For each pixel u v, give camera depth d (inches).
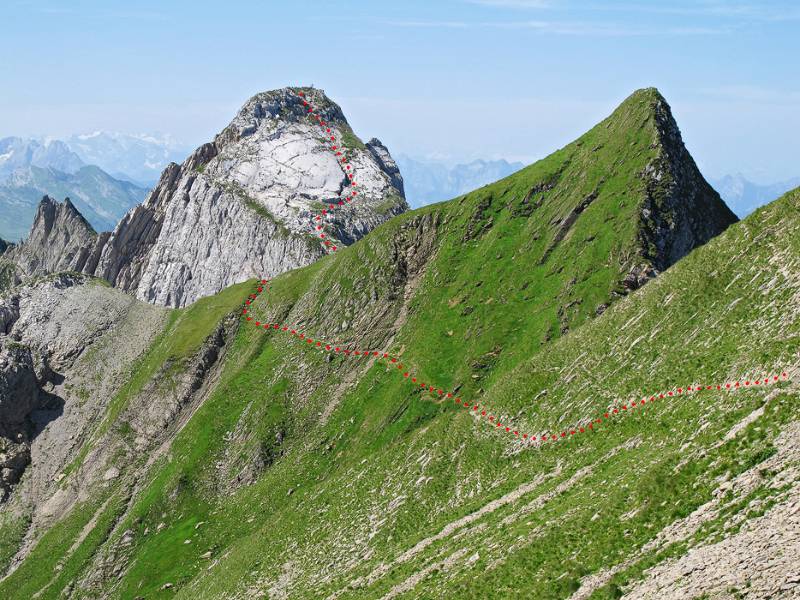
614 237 5693.9
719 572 2012.8
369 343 6914.4
